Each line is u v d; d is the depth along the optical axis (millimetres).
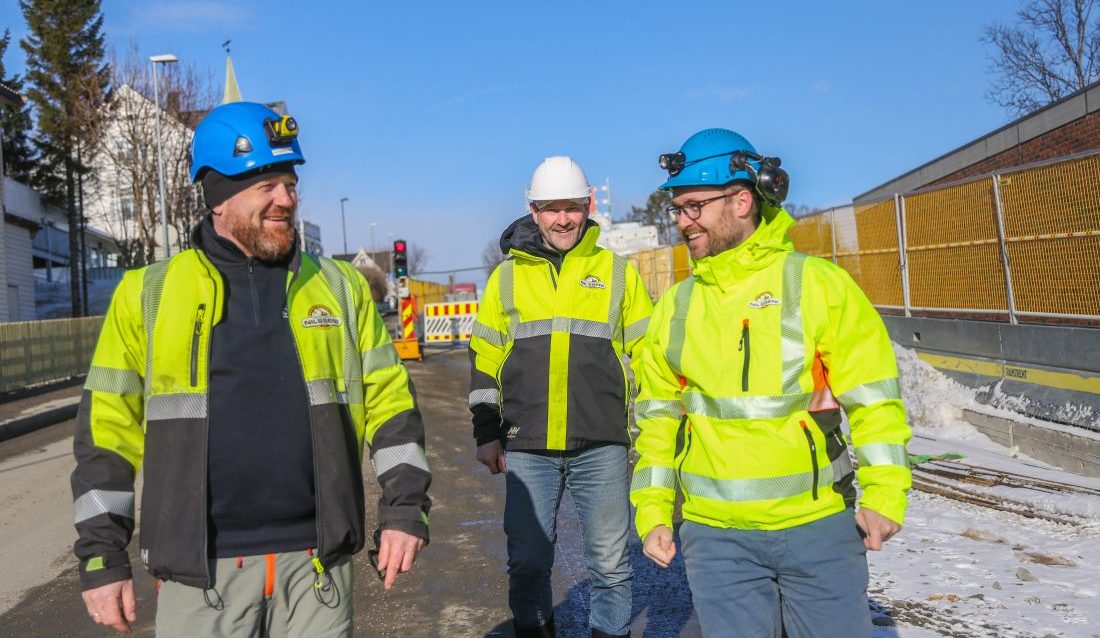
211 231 2514
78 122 33750
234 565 2350
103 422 2357
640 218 44875
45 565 5969
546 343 3689
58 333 18609
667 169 2738
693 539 2676
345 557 2510
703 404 2650
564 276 3730
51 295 39594
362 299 2674
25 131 37031
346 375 2555
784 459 2525
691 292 2785
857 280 12617
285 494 2381
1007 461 7387
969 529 5457
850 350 2537
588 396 3650
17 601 5230
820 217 13938
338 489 2439
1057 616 3990
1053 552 4902
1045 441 7301
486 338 3930
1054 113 10438
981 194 9086
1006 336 8430
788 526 2518
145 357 2410
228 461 2350
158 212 33625
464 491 7578
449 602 4832
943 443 8312
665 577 4965
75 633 4656
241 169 2400
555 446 3625
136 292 2410
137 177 33375
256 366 2404
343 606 2488
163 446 2354
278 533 2387
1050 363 7746
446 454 9336
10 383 16203
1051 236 7895
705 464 2643
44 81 34750
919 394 9344
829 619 2484
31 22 34875
